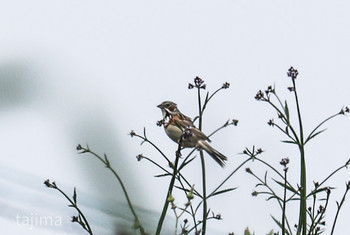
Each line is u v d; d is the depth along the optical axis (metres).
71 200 5.20
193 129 7.91
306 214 8.02
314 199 8.02
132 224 4.31
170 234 6.67
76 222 5.14
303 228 7.96
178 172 7.39
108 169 4.10
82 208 4.96
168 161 7.45
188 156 7.46
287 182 7.99
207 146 7.89
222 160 7.84
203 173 7.65
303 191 7.97
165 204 6.62
